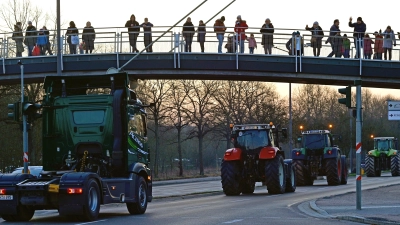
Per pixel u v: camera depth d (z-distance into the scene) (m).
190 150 100.06
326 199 22.00
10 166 54.19
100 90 21.02
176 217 16.53
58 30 30.81
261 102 65.38
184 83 60.31
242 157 28.25
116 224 14.65
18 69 36.94
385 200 21.16
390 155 51.84
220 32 35.75
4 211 15.59
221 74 36.34
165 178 54.00
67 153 17.84
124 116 17.78
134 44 36.06
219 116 64.06
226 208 19.66
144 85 57.41
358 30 36.62
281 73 36.59
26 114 18.81
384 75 36.94
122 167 17.70
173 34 36.03
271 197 25.64
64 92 18.25
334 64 36.59
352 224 14.50
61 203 15.38
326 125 72.38
